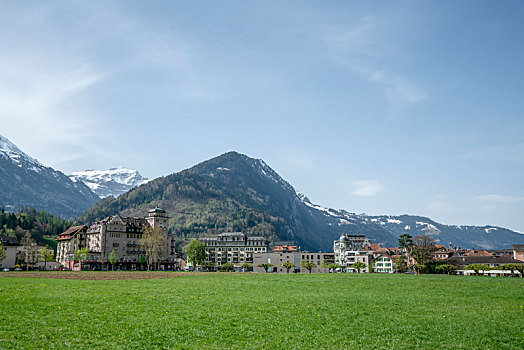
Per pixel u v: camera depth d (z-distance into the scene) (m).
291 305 64.25
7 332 41.34
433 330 48.22
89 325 45.78
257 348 39.97
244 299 70.19
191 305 61.59
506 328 49.72
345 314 57.28
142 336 42.41
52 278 109.88
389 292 86.50
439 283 112.31
